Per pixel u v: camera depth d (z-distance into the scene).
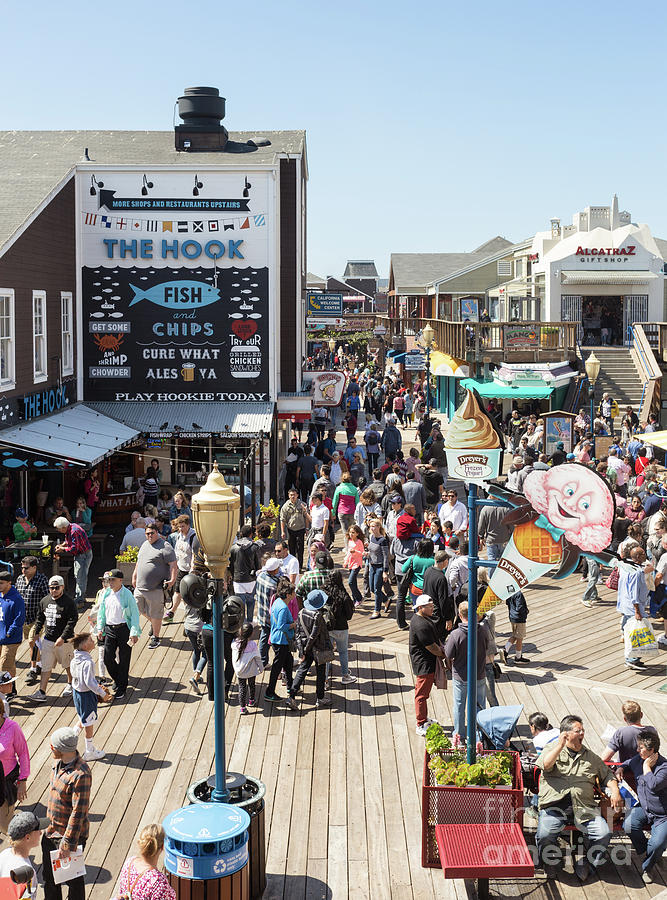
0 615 13.22
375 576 17.41
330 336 80.81
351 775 11.43
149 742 12.29
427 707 13.20
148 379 26.50
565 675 14.54
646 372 38.25
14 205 21.92
